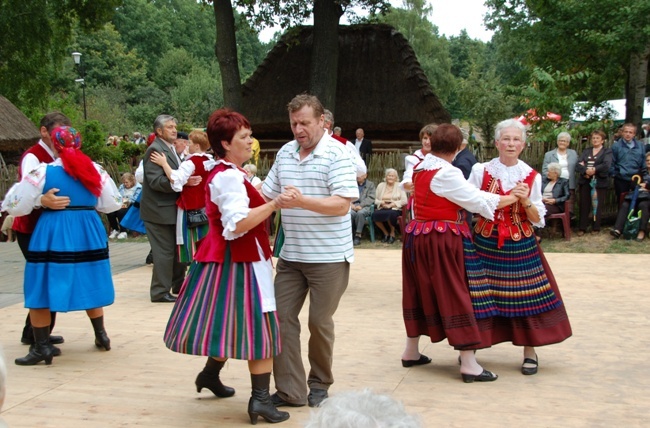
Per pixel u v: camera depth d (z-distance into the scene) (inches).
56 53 957.2
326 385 151.9
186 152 279.7
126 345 200.4
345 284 147.3
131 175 476.1
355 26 606.9
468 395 156.5
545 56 611.8
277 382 148.3
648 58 591.8
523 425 138.9
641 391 157.9
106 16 935.7
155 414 147.3
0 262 352.2
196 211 252.4
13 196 176.6
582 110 520.4
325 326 146.3
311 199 135.6
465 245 165.5
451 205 165.3
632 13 495.2
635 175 377.4
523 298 167.2
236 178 132.7
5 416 146.1
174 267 271.9
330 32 545.3
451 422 140.4
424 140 198.8
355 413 51.4
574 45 566.3
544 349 191.3
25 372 175.9
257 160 445.1
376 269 315.3
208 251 136.6
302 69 597.6
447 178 161.6
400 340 201.9
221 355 132.3
